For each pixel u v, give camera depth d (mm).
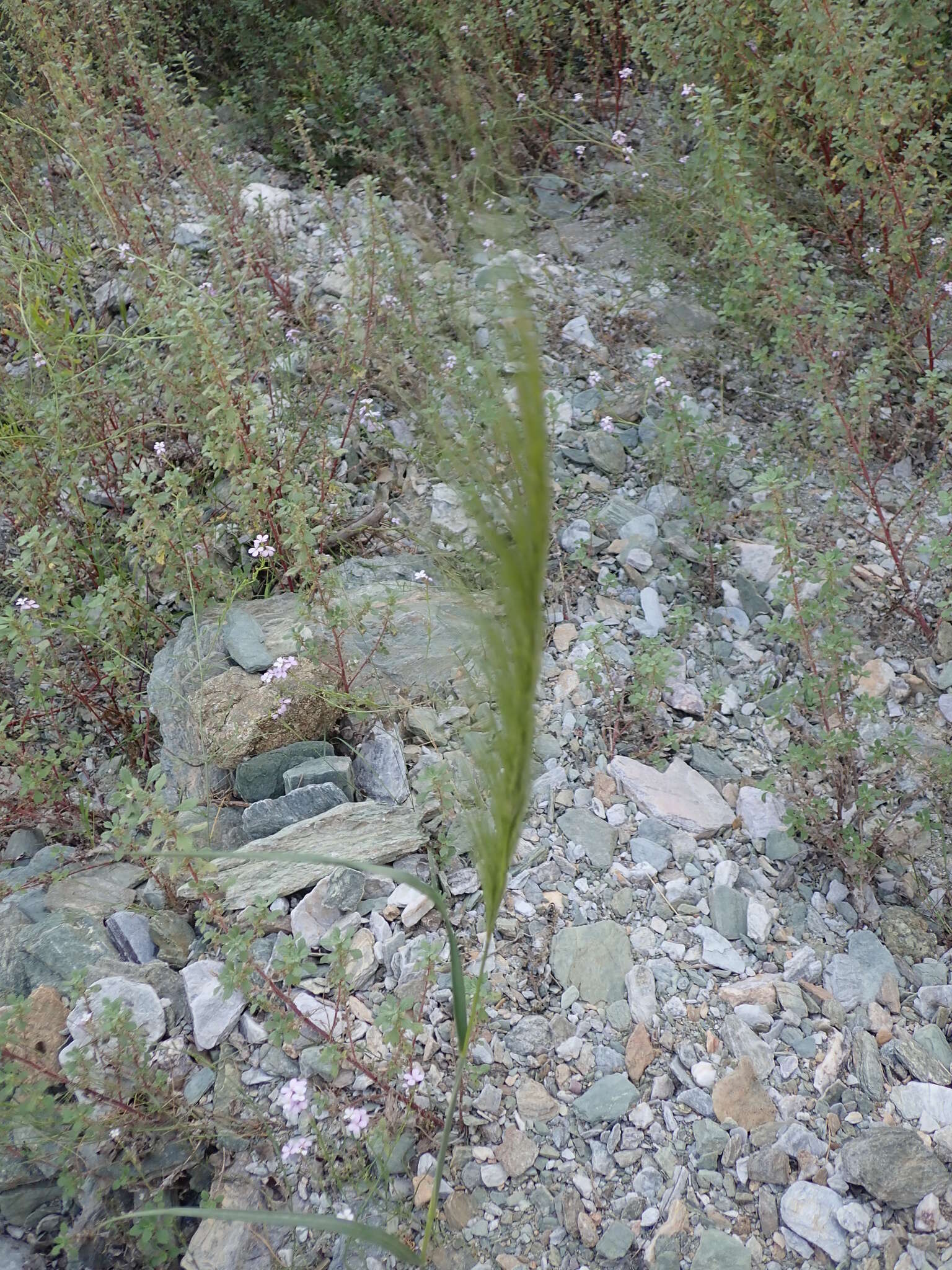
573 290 1358
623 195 1446
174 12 1698
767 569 1080
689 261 1367
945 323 1256
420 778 818
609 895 828
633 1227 665
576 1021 757
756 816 885
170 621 1010
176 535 925
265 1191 684
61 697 990
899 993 780
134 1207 691
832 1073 730
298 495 880
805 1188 673
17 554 1072
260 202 1315
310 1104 709
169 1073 731
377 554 1056
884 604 1049
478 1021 725
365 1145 686
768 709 921
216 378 901
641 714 936
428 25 1594
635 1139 699
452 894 826
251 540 1000
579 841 858
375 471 1144
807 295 1124
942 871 852
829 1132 704
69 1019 731
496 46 1535
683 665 998
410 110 1541
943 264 1165
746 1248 652
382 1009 678
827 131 1279
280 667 831
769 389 1262
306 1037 735
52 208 1448
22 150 1474
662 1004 765
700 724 960
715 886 834
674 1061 736
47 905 825
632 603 1060
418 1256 597
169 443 1133
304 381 1206
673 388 1234
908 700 983
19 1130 688
